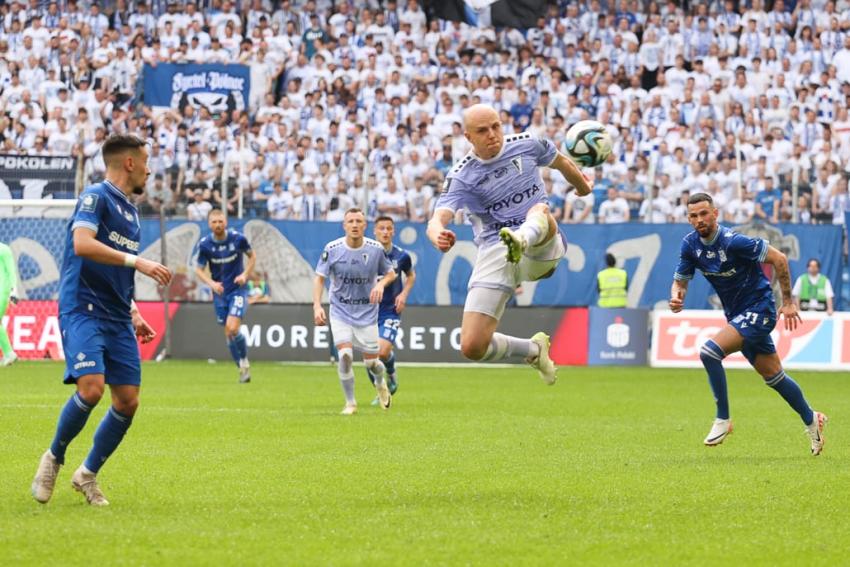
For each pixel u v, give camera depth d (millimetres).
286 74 60906
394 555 11680
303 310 48938
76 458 18969
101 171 54969
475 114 15758
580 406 30375
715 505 14836
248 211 50250
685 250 21172
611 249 49562
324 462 18719
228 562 11320
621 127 56844
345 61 60438
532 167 16203
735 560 11664
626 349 48750
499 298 16312
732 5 62812
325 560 11430
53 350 48469
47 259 49219
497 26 63344
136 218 14641
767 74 60531
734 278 20688
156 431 23219
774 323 20641
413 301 49938
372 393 34094
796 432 24406
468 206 16266
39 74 60562
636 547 12211
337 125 56188
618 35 62406
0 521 13344
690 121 57750
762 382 40688
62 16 62812
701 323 48312
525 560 11523
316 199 51094
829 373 45875
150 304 49500
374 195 51625
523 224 15422
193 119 57625
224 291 38156
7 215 49188
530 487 16219
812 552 12070
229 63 59938
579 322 49000
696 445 21797
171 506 14484
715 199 51531
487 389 36188
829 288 47750
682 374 44062
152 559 11406
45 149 57156
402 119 58219
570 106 58656
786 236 48906
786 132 57344
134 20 63031
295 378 39719
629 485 16469
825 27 62156
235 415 26609
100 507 14359
